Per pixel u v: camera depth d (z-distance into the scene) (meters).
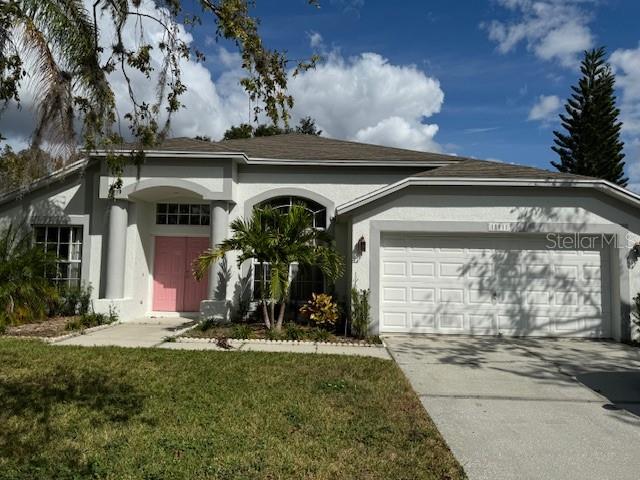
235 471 3.86
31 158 5.10
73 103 5.30
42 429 4.67
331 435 4.66
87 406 5.35
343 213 10.77
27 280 10.97
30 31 4.89
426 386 6.66
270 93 5.35
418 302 10.88
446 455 4.30
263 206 12.52
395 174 12.55
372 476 3.87
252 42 5.13
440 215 10.72
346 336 10.41
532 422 5.30
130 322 12.15
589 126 32.62
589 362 8.30
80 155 6.12
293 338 9.86
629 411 5.71
